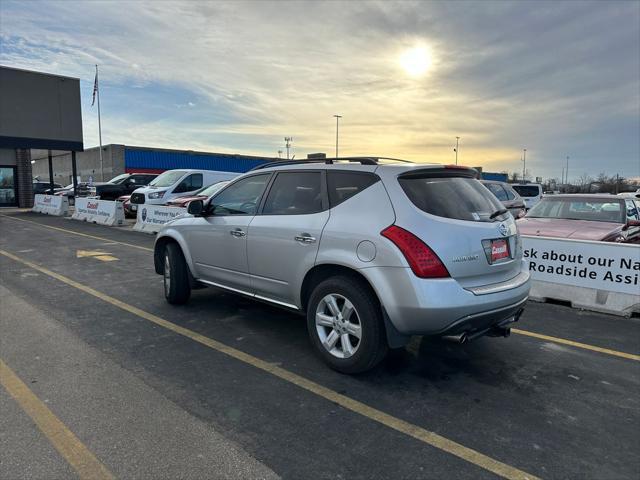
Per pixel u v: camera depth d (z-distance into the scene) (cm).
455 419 321
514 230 409
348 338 383
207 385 367
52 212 2070
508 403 346
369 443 290
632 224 729
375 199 369
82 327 502
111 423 308
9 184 2419
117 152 4322
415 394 358
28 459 268
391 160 427
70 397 342
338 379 381
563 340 485
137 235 1346
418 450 284
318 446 287
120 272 800
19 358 413
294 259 414
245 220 471
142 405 333
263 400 344
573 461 275
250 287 474
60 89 2306
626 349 461
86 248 1081
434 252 338
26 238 1255
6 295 635
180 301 585
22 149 2347
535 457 279
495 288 364
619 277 586
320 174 417
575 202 880
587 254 609
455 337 351
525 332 510
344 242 371
